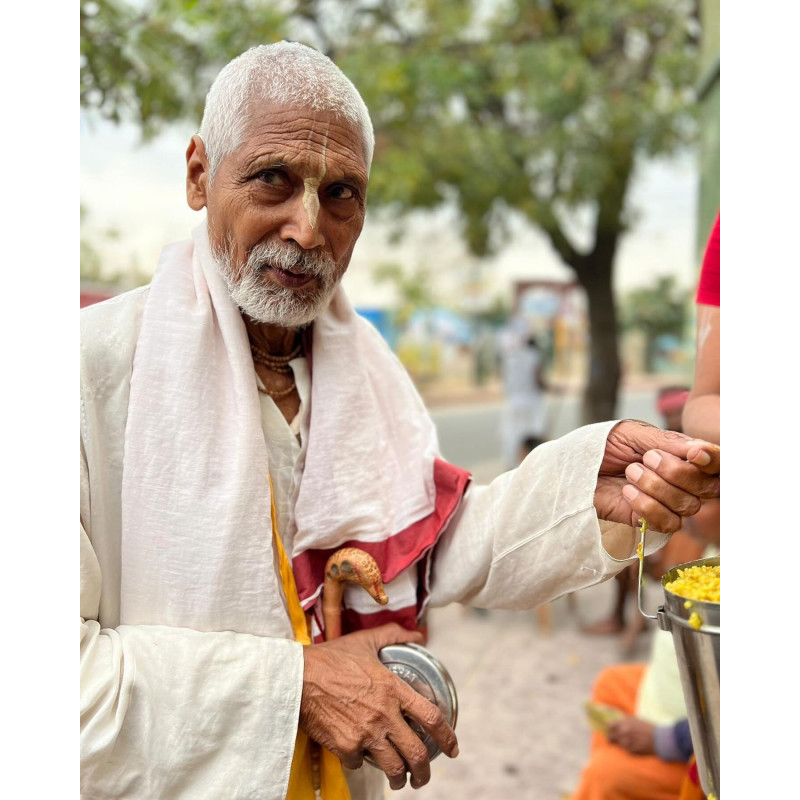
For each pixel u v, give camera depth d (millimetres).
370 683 1110
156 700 1035
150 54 2285
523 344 7328
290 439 1271
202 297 1204
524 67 6164
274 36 3047
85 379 1124
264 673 1068
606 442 1189
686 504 1102
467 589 1306
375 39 5691
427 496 1327
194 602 1119
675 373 23250
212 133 1166
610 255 7684
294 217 1116
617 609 4301
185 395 1150
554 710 3471
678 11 6059
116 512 1146
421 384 20547
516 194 6805
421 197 6949
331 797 1174
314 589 1239
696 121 5137
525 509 1232
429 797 2781
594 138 6332
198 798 1038
